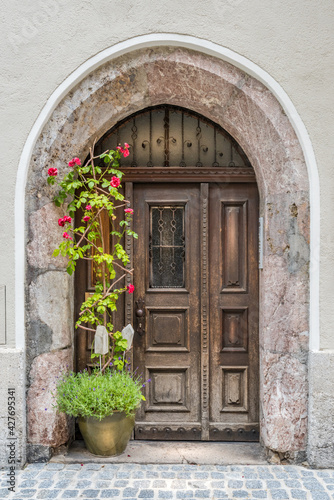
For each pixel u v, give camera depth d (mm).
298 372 3266
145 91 3396
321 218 3227
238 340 3742
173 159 3760
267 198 3389
